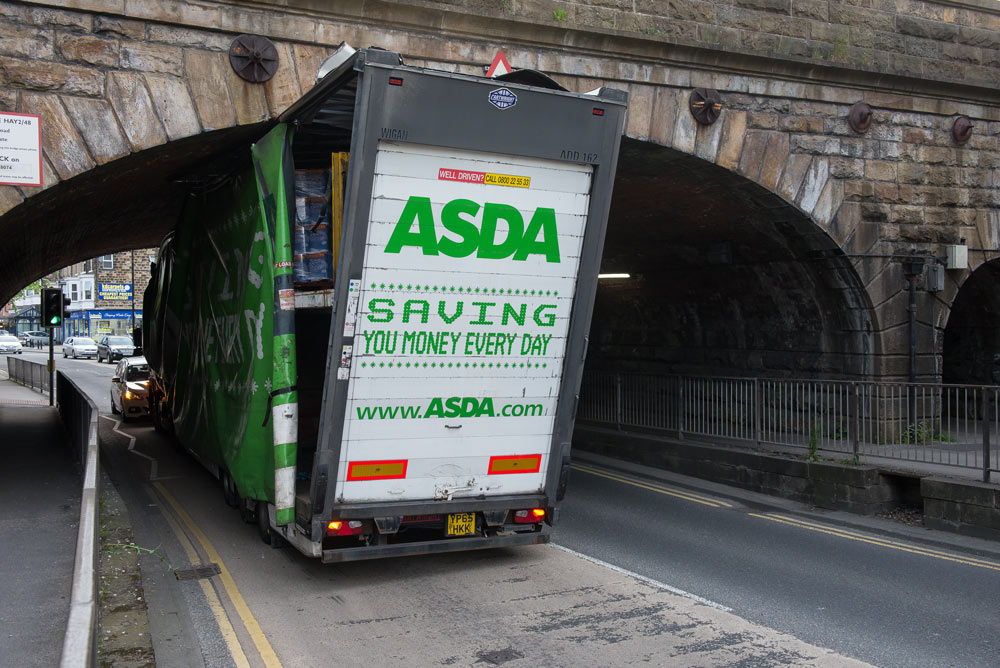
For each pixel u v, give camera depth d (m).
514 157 6.62
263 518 8.24
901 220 13.92
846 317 13.96
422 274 6.45
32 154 8.86
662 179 13.33
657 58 11.95
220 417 9.08
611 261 18.45
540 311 6.97
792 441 11.54
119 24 9.23
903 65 13.83
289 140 7.11
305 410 9.83
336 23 10.21
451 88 6.24
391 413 6.56
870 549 8.63
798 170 13.13
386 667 5.23
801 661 5.39
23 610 5.97
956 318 17.78
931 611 6.52
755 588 7.10
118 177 10.49
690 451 12.98
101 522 8.70
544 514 7.29
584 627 6.01
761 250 14.66
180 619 6.15
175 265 12.85
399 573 7.44
